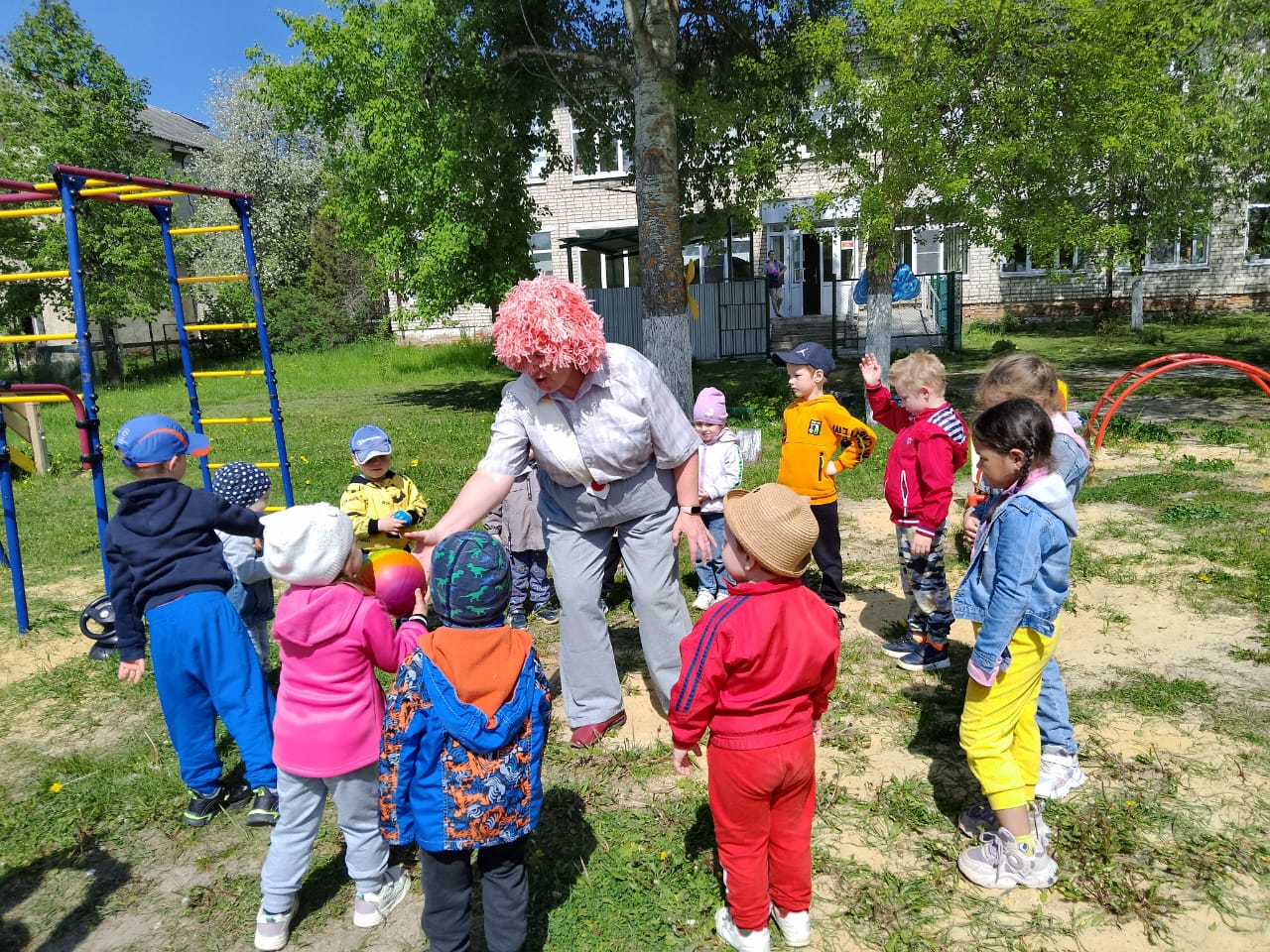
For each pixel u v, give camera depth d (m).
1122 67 9.02
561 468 3.60
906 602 5.61
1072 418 3.70
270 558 2.63
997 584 2.81
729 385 16.97
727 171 13.38
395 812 2.37
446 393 19.55
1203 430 10.75
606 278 27.84
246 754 3.41
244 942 2.84
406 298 16.14
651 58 10.87
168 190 5.96
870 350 11.39
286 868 2.75
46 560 7.36
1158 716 3.96
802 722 2.55
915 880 2.95
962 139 9.71
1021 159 9.65
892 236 10.39
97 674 4.98
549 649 5.11
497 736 2.33
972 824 3.15
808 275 26.16
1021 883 2.89
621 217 27.00
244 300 30.08
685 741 2.57
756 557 2.43
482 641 2.37
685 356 11.38
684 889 2.96
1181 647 4.71
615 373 3.46
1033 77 9.25
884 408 4.94
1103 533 6.80
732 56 13.10
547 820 3.37
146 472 3.34
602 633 3.98
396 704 2.36
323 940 2.82
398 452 11.59
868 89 9.71
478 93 14.26
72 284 4.89
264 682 3.46
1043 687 3.39
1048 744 3.42
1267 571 5.68
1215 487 7.98
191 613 3.26
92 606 4.66
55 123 22.94
